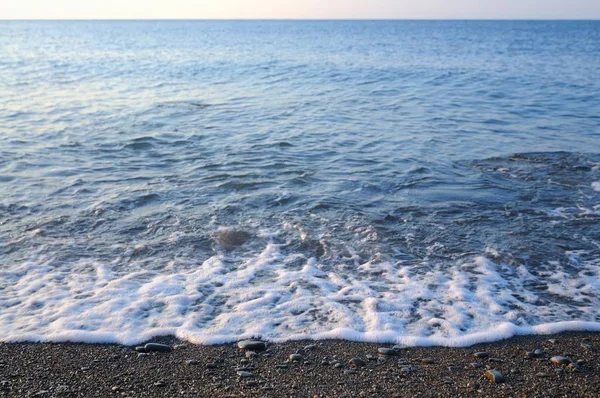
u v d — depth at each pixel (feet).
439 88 77.71
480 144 41.93
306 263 21.95
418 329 17.08
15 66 108.37
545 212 27.55
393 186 31.63
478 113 56.34
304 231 24.93
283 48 184.34
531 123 50.75
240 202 28.78
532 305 18.69
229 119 51.96
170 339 16.49
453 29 460.14
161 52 163.32
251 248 23.31
